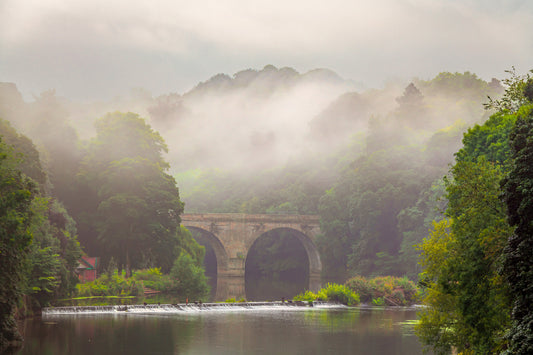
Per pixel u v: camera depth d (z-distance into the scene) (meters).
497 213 35.41
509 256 26.66
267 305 91.06
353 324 73.69
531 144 26.59
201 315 78.50
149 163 113.75
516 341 25.19
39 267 68.25
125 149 116.56
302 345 59.34
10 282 49.00
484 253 34.41
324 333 66.44
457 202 39.16
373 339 63.06
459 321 41.69
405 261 127.44
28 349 51.97
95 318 71.69
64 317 70.88
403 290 99.50
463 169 38.34
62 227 80.75
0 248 46.28
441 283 38.62
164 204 111.56
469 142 51.66
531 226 25.95
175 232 117.06
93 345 55.53
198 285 107.00
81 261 98.88
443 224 45.91
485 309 34.25
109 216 107.88
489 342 34.12
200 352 54.88
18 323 64.75
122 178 110.19
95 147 117.56
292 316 80.31
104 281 96.38
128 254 109.94
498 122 49.12
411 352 56.38
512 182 26.94
